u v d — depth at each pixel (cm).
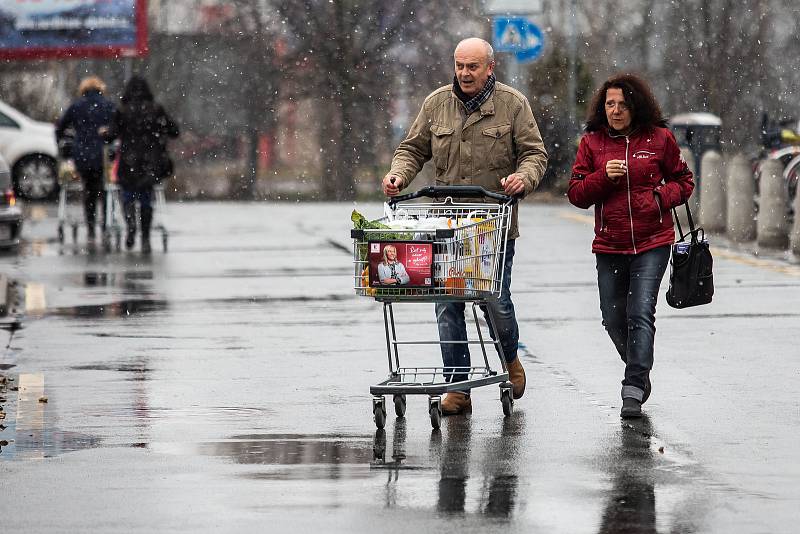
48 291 4059
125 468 1948
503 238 2258
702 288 2361
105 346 3053
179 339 3145
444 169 2361
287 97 9931
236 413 2336
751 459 1981
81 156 5659
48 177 8062
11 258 5081
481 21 9856
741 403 2391
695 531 1625
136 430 2200
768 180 5300
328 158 9769
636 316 2292
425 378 2630
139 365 2812
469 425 2233
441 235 2188
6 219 5200
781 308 3538
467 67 2325
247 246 5512
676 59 9612
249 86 9969
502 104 2341
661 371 2698
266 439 2133
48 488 1839
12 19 9144
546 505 1742
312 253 5200
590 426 2216
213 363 2825
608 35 10544
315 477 1891
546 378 2639
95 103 5666
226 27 10025
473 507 1734
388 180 2311
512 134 2347
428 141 2391
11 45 9150
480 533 1623
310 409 2364
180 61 10081
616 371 2706
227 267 4716
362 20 9856
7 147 8025
